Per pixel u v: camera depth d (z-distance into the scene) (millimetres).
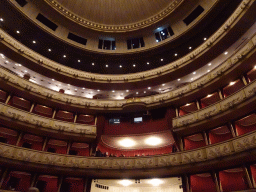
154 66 25906
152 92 23781
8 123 16516
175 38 23297
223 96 17234
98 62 25984
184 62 20828
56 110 20469
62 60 25344
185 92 18891
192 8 23125
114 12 26125
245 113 14414
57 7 23656
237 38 17859
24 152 15305
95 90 23734
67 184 17891
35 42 23406
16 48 19375
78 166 16016
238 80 16578
